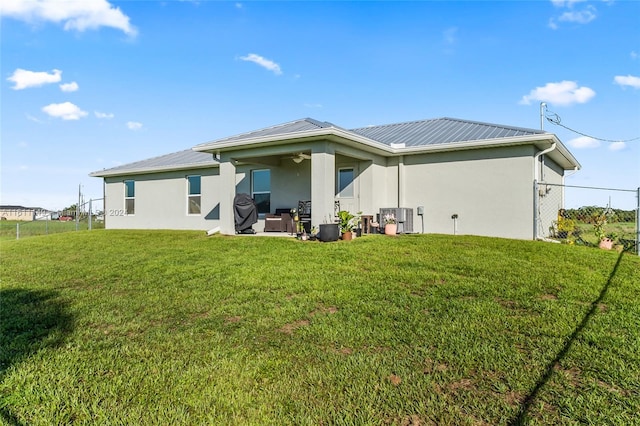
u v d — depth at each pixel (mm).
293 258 7555
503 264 6676
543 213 11227
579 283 5586
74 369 3363
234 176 11656
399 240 9203
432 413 2639
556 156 12570
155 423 2564
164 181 16688
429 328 4062
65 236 13812
